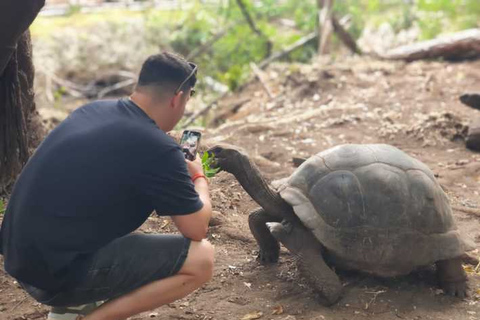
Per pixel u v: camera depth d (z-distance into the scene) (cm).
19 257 304
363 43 1239
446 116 728
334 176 393
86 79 1332
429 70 952
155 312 385
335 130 736
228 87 1021
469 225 511
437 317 386
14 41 452
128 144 299
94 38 1421
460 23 1299
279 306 390
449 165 643
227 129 748
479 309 397
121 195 300
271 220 427
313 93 879
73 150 300
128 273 315
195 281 325
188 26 1391
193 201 308
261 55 1210
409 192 395
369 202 387
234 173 399
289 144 693
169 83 308
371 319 380
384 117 766
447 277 409
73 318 333
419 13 1405
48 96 1230
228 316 380
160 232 479
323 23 1127
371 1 1455
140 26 1453
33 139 582
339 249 381
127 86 1291
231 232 478
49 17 1589
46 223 298
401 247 386
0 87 507
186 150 337
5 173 522
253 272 430
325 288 386
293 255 428
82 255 304
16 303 397
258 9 1391
